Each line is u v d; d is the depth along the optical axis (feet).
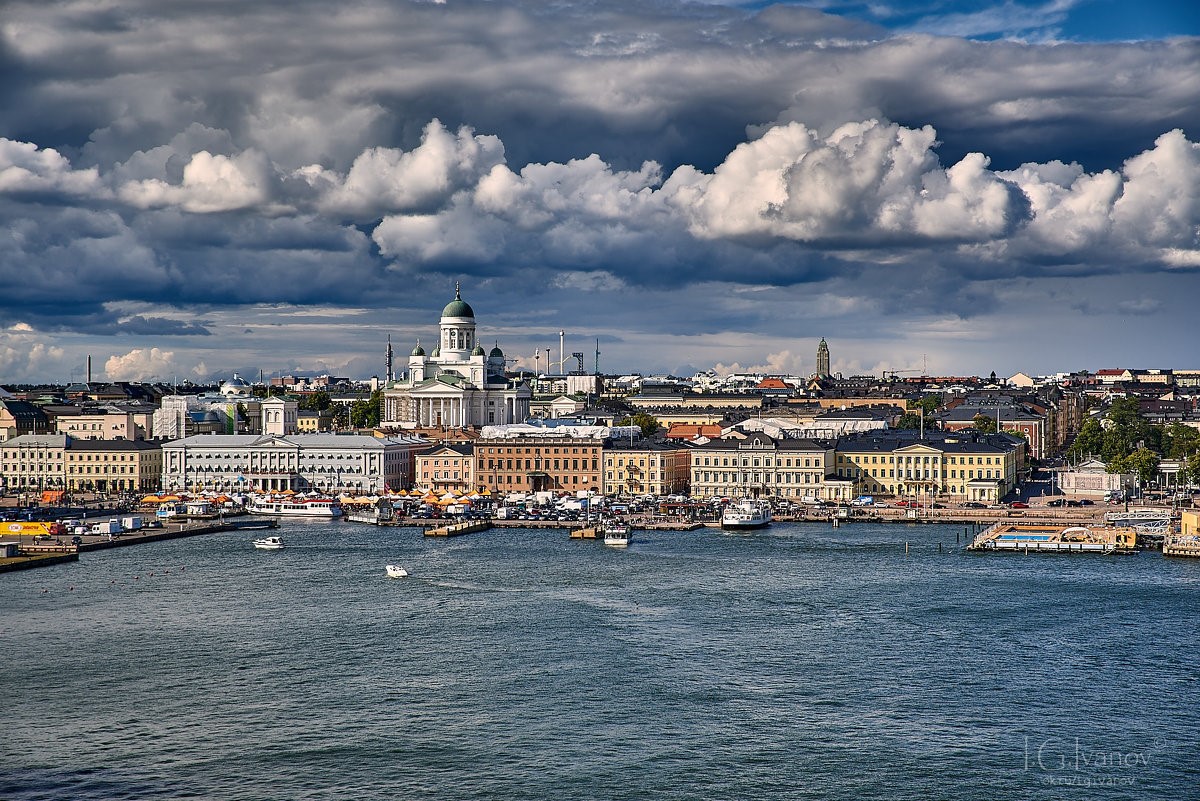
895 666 631.56
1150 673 618.85
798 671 623.77
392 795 479.82
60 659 651.25
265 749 524.11
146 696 590.14
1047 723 550.36
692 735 536.83
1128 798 476.54
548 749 522.47
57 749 524.52
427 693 592.60
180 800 475.31
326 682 611.06
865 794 479.41
